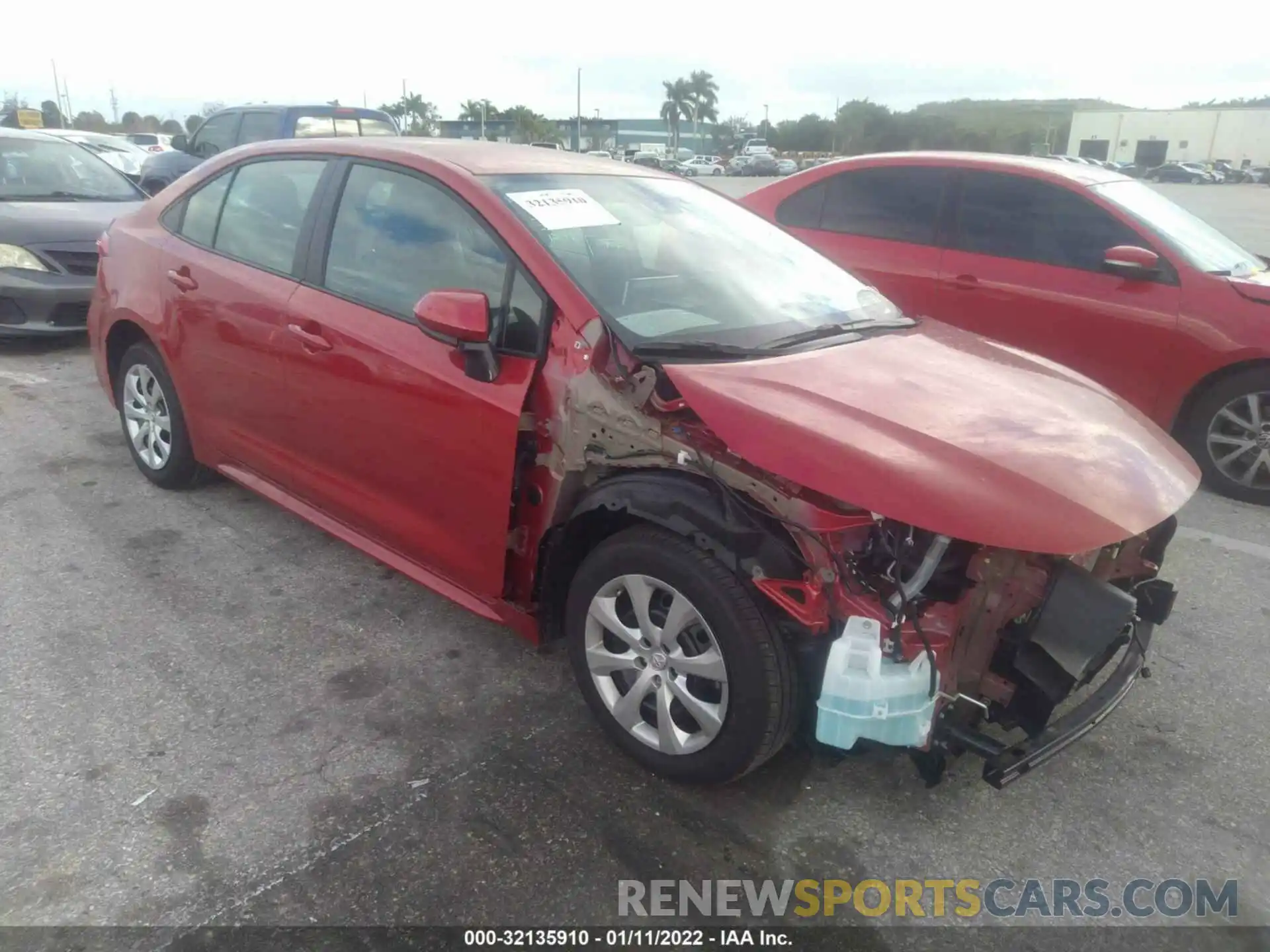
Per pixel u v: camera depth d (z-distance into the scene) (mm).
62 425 5734
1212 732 3201
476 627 3684
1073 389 3109
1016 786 2916
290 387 3646
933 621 2461
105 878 2414
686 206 3809
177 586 3896
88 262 7266
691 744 2717
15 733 2953
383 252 3416
